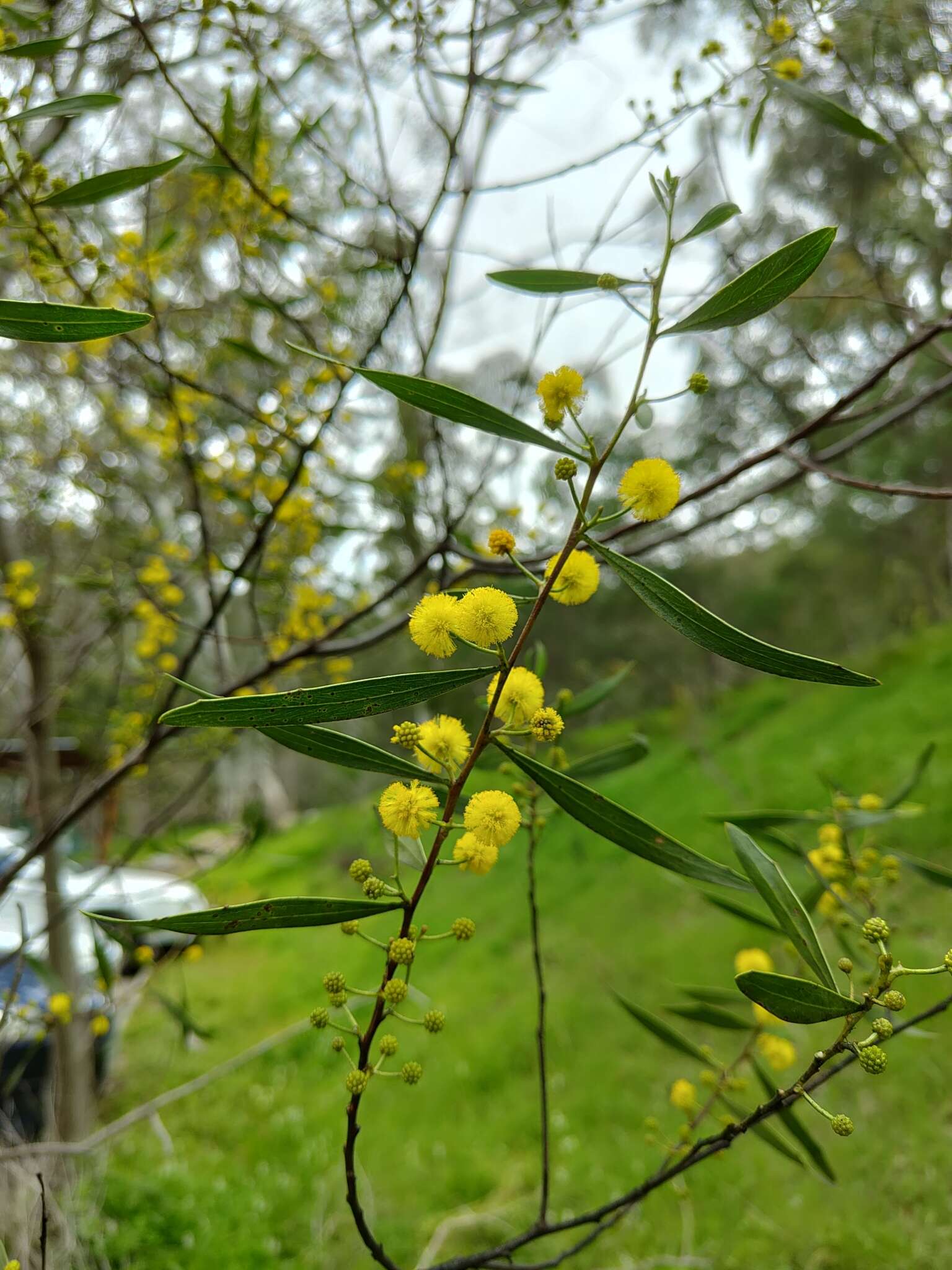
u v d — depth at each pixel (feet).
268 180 1.32
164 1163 3.05
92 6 1.09
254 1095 3.73
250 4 1.13
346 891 5.48
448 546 1.36
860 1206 2.44
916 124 1.49
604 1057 3.46
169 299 1.55
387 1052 0.70
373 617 2.03
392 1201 2.92
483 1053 3.67
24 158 0.93
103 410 1.96
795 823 1.16
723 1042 3.26
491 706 0.63
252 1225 2.65
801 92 1.02
